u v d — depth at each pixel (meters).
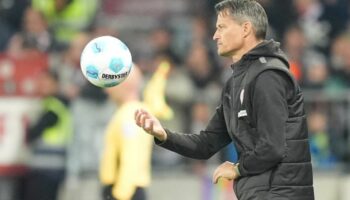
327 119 39.09
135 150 29.36
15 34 45.53
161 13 50.78
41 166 39.81
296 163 18.91
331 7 46.72
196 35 44.50
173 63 42.84
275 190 18.86
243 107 19.08
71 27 46.31
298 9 46.25
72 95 39.91
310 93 39.31
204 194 38.94
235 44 19.56
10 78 40.44
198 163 39.12
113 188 29.88
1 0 46.72
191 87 40.59
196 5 48.19
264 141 18.50
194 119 38.88
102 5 50.56
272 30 45.34
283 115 18.59
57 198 40.00
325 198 39.09
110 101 39.09
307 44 43.97
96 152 39.22
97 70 20.52
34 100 40.19
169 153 39.53
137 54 47.09
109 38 20.91
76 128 39.38
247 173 19.02
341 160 39.12
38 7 46.91
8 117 40.28
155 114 30.38
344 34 46.19
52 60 42.56
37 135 39.75
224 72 41.44
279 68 18.80
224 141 20.70
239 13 19.50
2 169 40.19
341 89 41.09
